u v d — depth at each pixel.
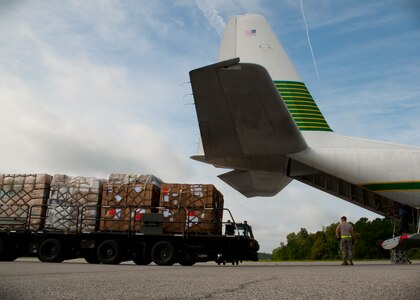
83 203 11.28
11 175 11.69
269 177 12.73
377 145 12.26
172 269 7.63
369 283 4.39
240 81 9.30
